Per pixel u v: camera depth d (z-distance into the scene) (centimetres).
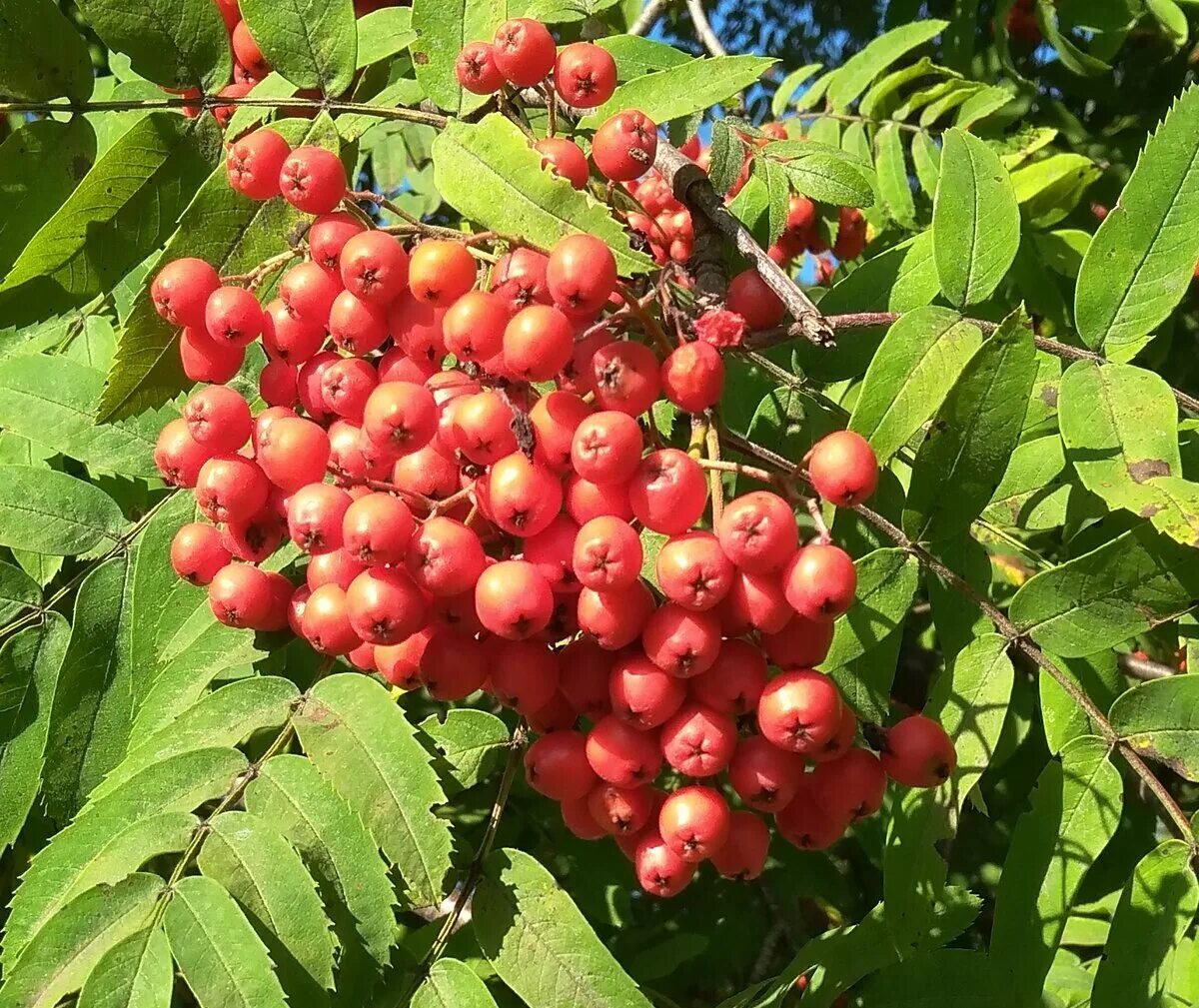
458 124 16
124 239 19
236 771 16
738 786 16
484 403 15
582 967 16
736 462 21
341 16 19
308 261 19
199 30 19
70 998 14
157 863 15
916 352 18
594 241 15
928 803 18
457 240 17
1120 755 19
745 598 15
